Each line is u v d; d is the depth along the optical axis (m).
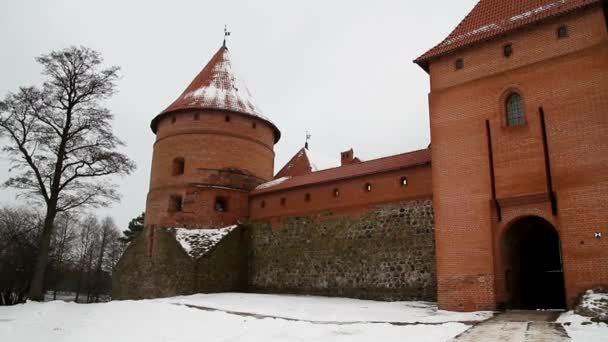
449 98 20.08
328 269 26.34
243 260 30.62
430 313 17.52
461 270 18.20
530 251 20.98
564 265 16.02
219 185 31.78
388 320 15.53
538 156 17.34
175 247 29.33
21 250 33.94
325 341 12.15
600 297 14.59
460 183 18.95
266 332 13.96
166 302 22.30
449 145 19.59
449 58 20.48
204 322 16.50
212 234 30.11
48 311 20.34
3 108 25.03
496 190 18.00
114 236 71.69
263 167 34.47
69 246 60.38
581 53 17.09
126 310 20.45
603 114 16.19
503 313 16.19
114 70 27.70
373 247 24.73
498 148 18.33
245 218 31.88
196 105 32.97
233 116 33.59
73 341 14.21
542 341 10.45
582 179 16.19
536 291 20.78
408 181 24.20
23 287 34.22
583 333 11.45
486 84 19.20
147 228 31.83
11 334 15.27
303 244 28.02
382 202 24.98
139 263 31.19
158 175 32.81
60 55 26.47
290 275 28.11
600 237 15.45
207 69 36.28
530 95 17.98
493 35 19.16
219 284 28.77
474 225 18.27
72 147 26.38
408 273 23.08
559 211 16.47
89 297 62.09
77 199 26.91
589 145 16.28
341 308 19.44
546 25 18.12
